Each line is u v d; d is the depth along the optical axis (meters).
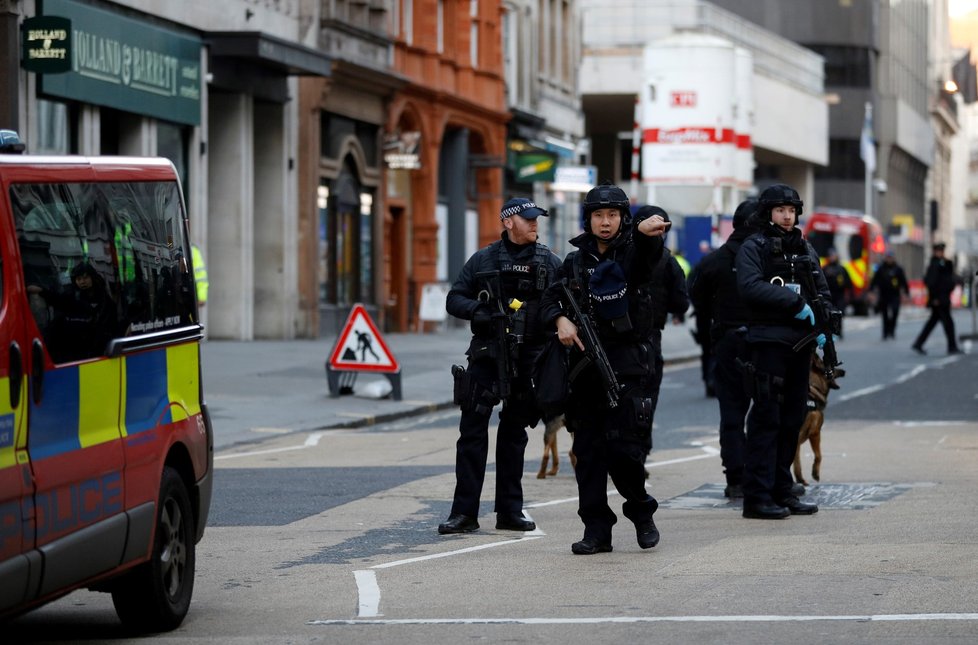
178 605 26.97
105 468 24.27
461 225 144.00
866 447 55.19
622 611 27.50
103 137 89.38
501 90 151.00
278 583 31.09
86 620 27.95
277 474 49.09
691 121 133.62
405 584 30.62
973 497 41.94
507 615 27.38
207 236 103.75
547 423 47.25
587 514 33.69
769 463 38.44
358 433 63.00
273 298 111.06
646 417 32.75
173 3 93.81
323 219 118.25
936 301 111.19
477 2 147.25
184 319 28.09
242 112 104.56
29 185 22.95
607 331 32.53
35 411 22.44
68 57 71.88
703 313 43.16
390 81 124.00
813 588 29.19
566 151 166.38
